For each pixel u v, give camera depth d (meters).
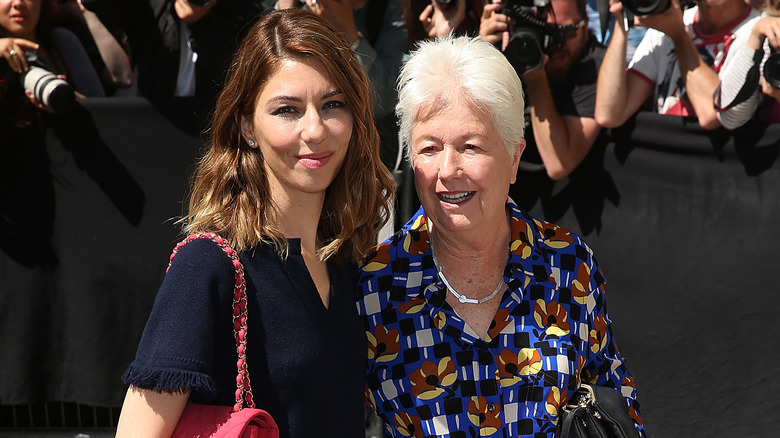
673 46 3.21
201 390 1.57
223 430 1.55
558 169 3.28
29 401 3.60
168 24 3.62
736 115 3.01
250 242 1.68
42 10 3.57
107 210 3.52
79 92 3.69
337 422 1.76
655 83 3.26
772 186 3.06
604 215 3.29
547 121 3.25
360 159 1.85
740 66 2.96
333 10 3.21
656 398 3.26
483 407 1.90
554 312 1.96
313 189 1.71
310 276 1.76
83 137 3.47
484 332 1.97
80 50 3.70
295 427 1.68
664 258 3.22
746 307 3.13
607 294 3.30
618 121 3.19
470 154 1.82
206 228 1.71
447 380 1.91
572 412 1.88
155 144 3.47
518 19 3.18
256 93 1.70
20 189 3.51
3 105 3.39
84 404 3.69
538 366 1.92
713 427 3.20
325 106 1.71
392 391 1.95
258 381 1.67
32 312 3.57
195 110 3.42
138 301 3.55
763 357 3.13
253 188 1.73
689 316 3.20
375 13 3.36
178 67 3.66
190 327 1.57
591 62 3.25
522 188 3.38
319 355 1.72
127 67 3.79
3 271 3.56
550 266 1.98
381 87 3.24
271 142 1.68
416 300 1.95
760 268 3.10
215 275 1.62
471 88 1.80
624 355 3.29
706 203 3.15
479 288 1.99
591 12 3.58
